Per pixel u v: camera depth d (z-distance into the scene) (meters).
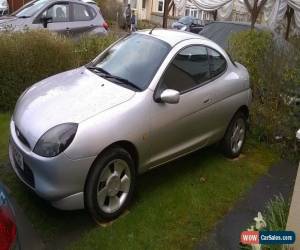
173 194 4.74
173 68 4.68
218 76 5.32
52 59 6.88
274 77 6.55
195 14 32.34
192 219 4.31
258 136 6.77
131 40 5.20
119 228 4.02
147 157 4.38
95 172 3.82
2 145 5.53
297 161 6.15
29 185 3.92
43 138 3.71
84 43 7.83
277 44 7.17
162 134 4.46
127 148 4.19
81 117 3.84
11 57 6.48
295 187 3.18
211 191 4.93
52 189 3.67
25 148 3.85
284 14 16.52
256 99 6.83
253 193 5.04
